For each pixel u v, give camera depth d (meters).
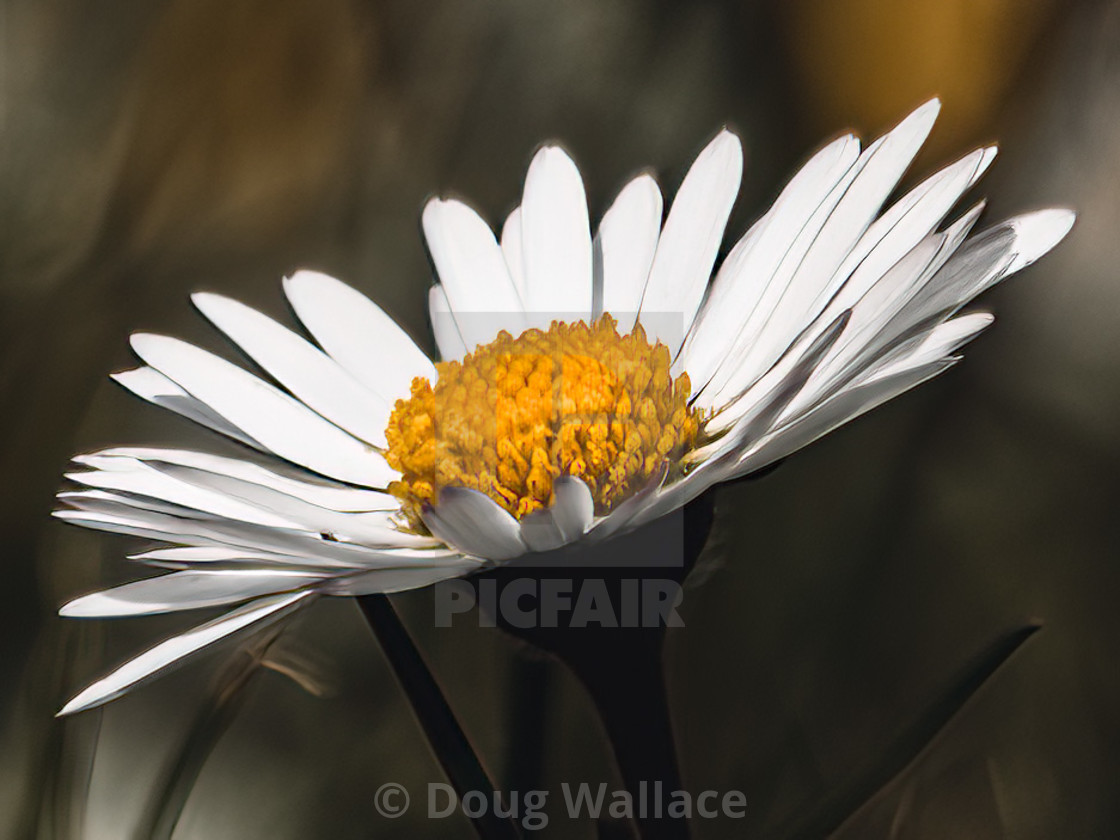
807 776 0.08
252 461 0.07
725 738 0.08
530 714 0.08
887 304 0.06
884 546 0.08
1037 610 0.08
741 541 0.08
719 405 0.07
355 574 0.06
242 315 0.07
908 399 0.08
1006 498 0.08
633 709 0.06
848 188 0.07
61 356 0.08
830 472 0.08
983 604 0.08
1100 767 0.08
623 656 0.06
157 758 0.08
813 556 0.08
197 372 0.07
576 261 0.08
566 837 0.08
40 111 0.08
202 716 0.07
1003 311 0.08
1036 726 0.08
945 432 0.08
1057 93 0.08
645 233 0.08
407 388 0.07
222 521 0.06
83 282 0.08
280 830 0.08
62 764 0.07
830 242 0.07
